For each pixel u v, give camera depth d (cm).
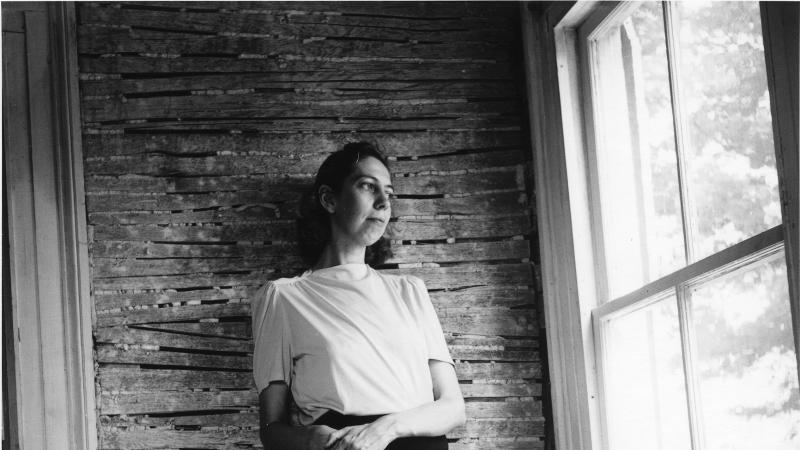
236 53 352
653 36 300
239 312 333
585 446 323
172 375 325
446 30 365
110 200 335
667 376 285
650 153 299
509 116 361
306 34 357
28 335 320
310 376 294
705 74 273
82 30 344
